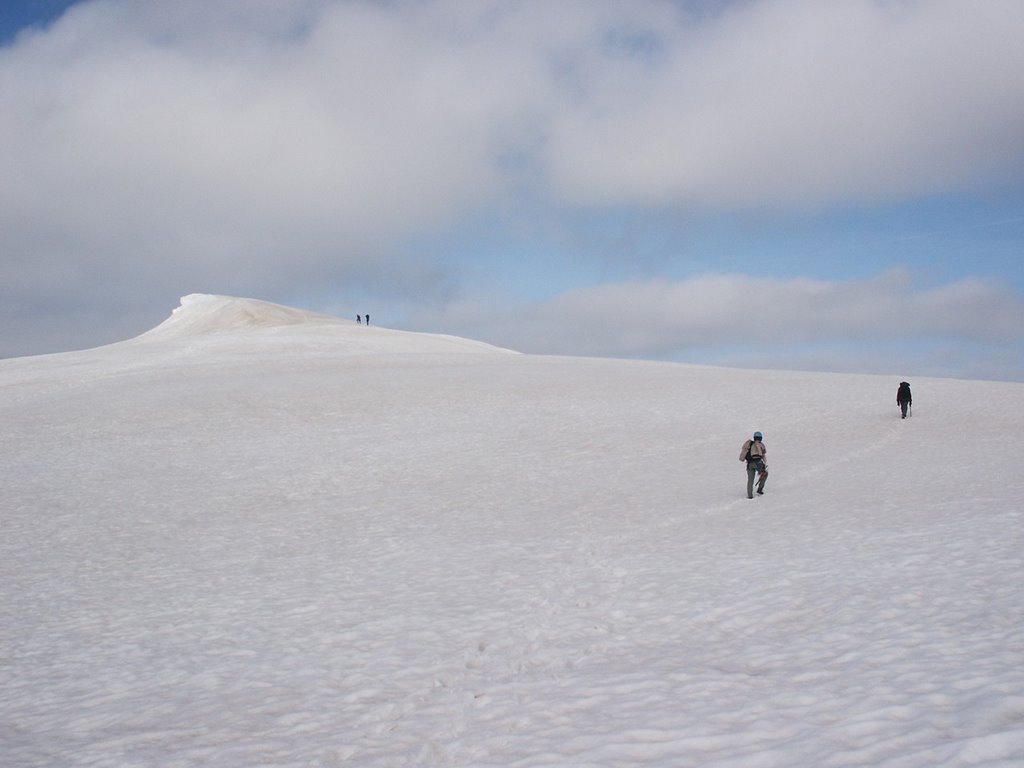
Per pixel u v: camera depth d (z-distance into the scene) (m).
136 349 76.81
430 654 11.68
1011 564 13.25
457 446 34.72
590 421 39.19
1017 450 28.55
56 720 10.14
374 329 96.38
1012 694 7.83
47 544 21.56
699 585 14.29
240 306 130.88
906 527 17.39
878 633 10.58
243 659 12.12
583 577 15.63
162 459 33.47
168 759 8.60
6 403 46.88
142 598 16.23
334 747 8.60
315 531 22.17
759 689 9.00
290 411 42.75
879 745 7.11
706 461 30.19
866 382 52.09
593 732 8.25
